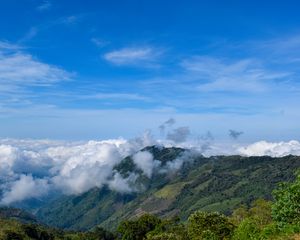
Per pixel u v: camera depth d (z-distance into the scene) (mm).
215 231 83625
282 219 38000
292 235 29328
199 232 86000
